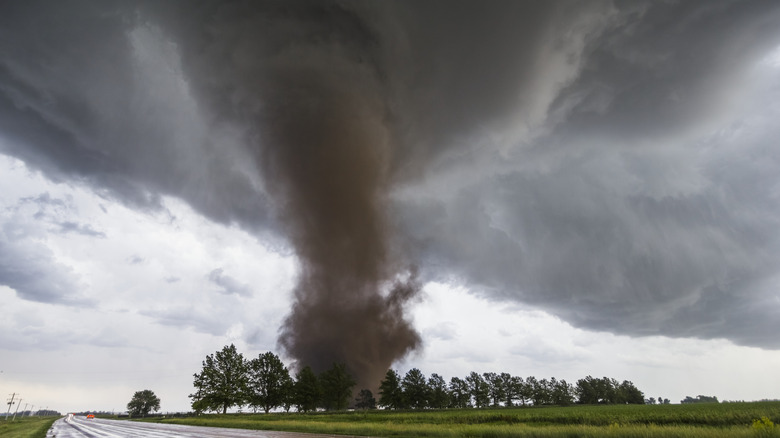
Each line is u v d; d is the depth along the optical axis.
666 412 48.28
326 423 38.22
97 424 55.19
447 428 25.69
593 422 37.69
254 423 41.19
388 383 94.12
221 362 76.69
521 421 41.88
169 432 30.72
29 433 35.75
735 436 15.84
